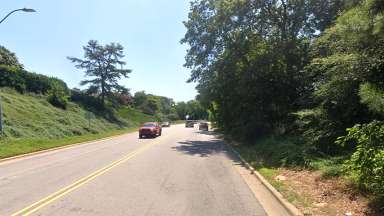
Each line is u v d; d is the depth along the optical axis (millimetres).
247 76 29469
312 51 22391
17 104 44062
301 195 9891
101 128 56281
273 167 15594
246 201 9867
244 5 30938
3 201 9672
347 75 13367
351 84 13844
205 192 11031
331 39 15492
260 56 29734
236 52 32531
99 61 73562
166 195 10547
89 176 13891
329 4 29219
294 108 26891
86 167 16516
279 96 28484
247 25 31859
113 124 66000
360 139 8367
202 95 41094
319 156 14859
